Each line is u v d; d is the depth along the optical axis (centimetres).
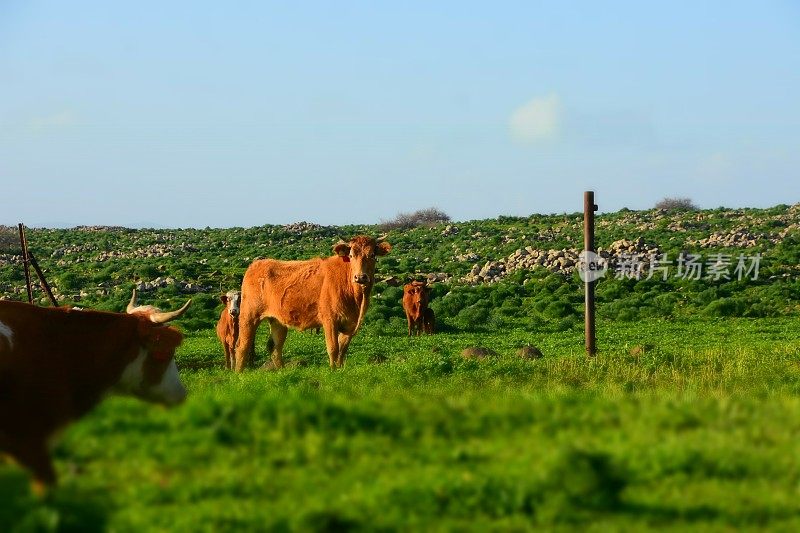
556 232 11012
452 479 763
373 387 1716
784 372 2047
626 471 788
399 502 733
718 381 1869
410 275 7962
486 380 1870
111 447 870
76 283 7331
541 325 4547
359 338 3684
